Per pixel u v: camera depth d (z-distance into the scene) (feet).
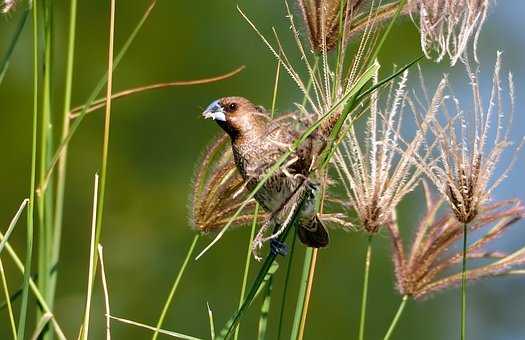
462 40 18.61
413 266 20.80
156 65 50.39
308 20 19.07
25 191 48.83
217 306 45.96
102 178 18.69
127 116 49.98
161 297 46.78
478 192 18.78
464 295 19.57
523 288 47.98
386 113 19.54
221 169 20.67
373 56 18.44
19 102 48.96
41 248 19.62
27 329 42.55
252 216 20.89
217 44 49.49
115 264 47.50
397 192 19.48
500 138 18.72
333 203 21.81
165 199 49.03
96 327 45.06
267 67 47.88
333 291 45.83
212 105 22.74
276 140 20.56
